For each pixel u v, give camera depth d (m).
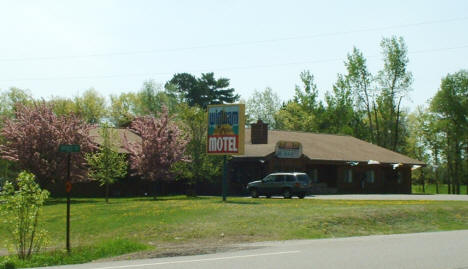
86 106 76.50
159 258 13.77
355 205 28.22
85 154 38.62
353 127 92.12
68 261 14.56
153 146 38.97
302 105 89.50
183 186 50.84
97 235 22.70
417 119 86.56
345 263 11.68
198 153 42.38
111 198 42.91
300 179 39.78
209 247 16.31
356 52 77.88
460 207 27.72
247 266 11.39
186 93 93.75
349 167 54.44
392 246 15.15
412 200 35.84
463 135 77.50
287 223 21.78
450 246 15.01
